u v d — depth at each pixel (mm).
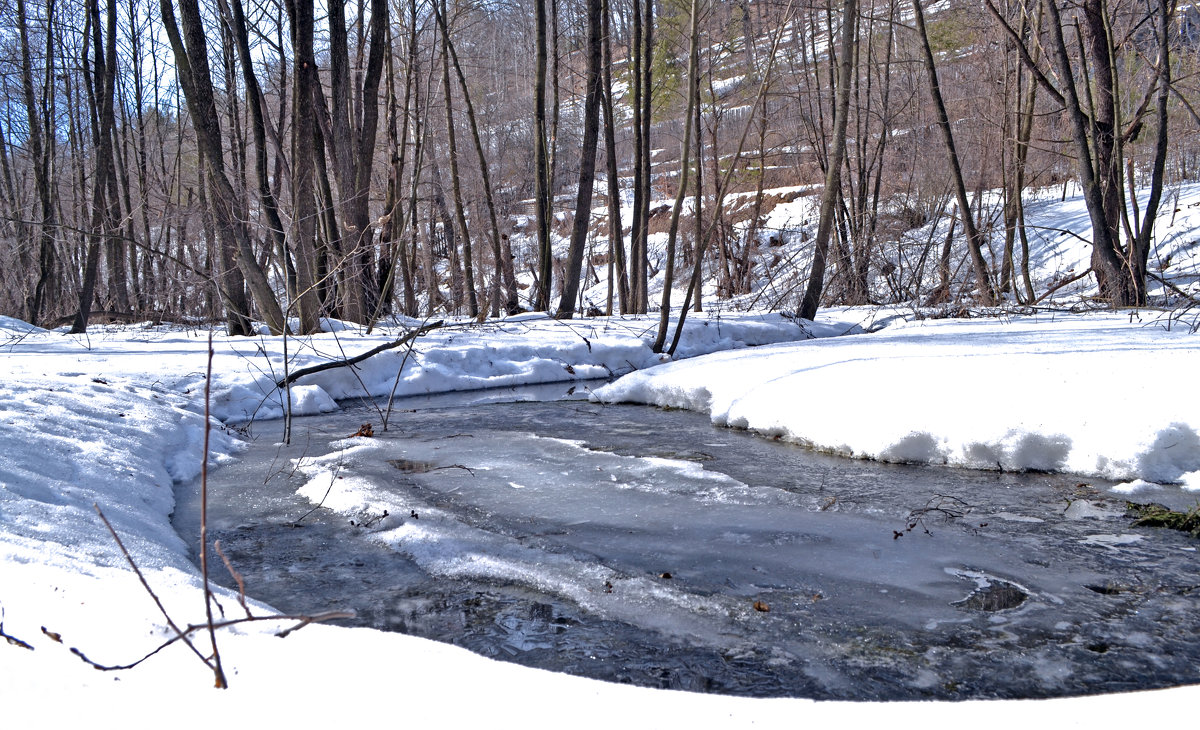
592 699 2258
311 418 8859
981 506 4996
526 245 30188
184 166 28250
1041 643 3271
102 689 2105
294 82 12734
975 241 16219
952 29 24547
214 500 5609
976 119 21766
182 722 1956
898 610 3623
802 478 5793
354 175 14109
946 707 2279
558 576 4070
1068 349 7383
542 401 9719
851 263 18484
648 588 3908
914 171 23703
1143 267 12766
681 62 30125
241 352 10422
